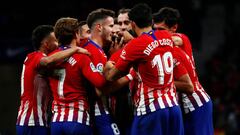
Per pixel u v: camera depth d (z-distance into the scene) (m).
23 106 14.52
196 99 15.00
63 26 13.34
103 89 13.21
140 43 13.07
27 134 14.40
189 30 35.91
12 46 31.25
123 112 14.77
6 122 33.03
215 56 34.62
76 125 13.22
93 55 13.33
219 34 37.91
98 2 33.66
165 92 13.27
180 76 13.99
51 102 14.67
